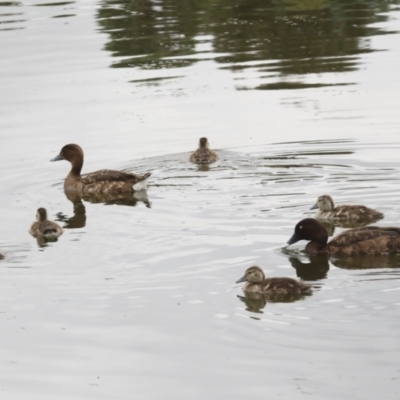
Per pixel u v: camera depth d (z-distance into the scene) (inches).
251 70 1143.0
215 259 633.0
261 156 861.2
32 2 1544.0
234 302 562.6
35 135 950.4
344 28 1311.5
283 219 708.0
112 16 1421.0
